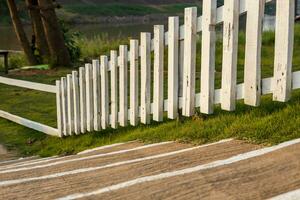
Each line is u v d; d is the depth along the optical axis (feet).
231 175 14.24
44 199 14.28
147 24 273.75
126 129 25.32
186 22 20.16
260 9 17.19
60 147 27.61
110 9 360.48
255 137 17.85
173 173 15.19
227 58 18.56
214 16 18.84
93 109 27.37
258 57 17.53
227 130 19.47
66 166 18.98
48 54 69.82
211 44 19.15
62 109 29.76
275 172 14.02
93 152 22.52
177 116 22.09
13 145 30.25
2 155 27.78
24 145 30.17
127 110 25.02
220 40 56.70
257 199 12.37
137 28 209.26
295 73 16.98
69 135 29.43
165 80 40.34
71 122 29.09
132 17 357.20
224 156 16.29
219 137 19.26
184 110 21.04
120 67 24.66
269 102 21.67
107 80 25.90
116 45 73.61
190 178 14.43
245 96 18.26
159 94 22.27
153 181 14.61
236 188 13.24
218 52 53.47
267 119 19.21
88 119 27.66
